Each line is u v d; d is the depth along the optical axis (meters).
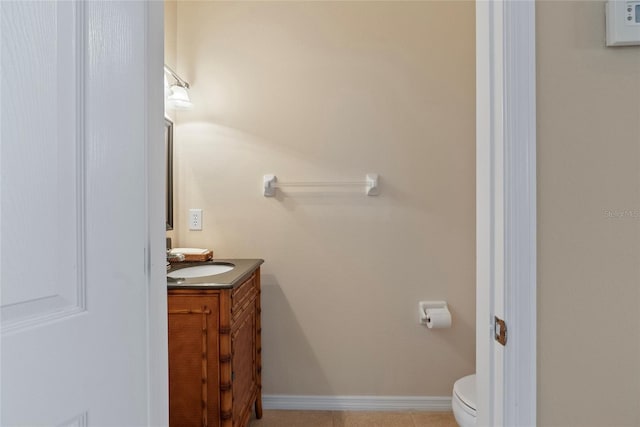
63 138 0.49
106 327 0.55
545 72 0.64
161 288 0.71
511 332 0.63
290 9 1.99
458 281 1.99
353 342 2.00
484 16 0.69
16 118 0.43
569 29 0.64
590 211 0.64
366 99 1.99
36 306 0.46
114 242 0.57
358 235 2.00
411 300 1.99
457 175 1.99
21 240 0.44
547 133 0.64
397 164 1.99
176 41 2.00
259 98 2.00
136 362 0.62
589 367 0.64
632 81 0.64
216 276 1.44
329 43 1.99
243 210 2.01
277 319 2.00
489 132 0.67
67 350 0.49
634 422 0.64
